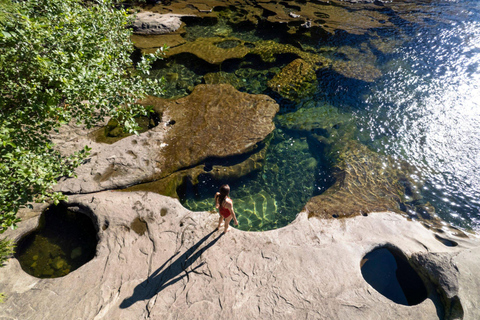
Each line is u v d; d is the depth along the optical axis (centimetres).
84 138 1077
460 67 1598
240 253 757
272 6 2241
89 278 691
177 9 2095
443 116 1294
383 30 1973
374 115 1318
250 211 964
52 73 720
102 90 802
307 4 2330
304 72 1525
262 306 651
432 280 701
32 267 745
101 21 989
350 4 2369
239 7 2209
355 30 1961
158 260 735
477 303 639
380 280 752
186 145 1092
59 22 794
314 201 932
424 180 1030
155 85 924
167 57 1616
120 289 673
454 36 1894
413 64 1634
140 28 1812
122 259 735
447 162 1094
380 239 806
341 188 991
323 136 1227
